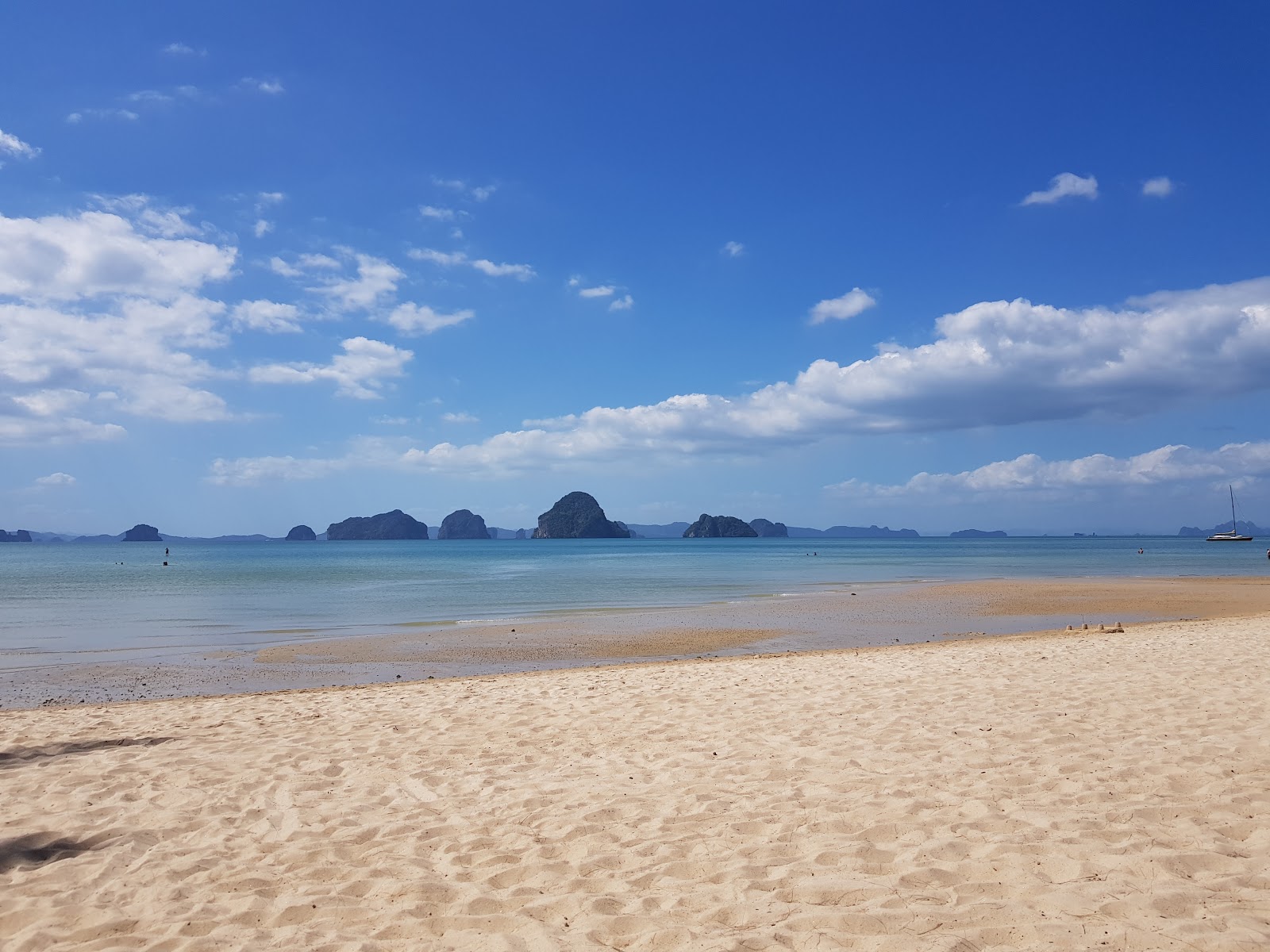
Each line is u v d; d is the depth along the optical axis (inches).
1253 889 168.6
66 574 2327.8
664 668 570.3
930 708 364.8
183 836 233.0
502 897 183.9
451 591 1557.6
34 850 224.5
